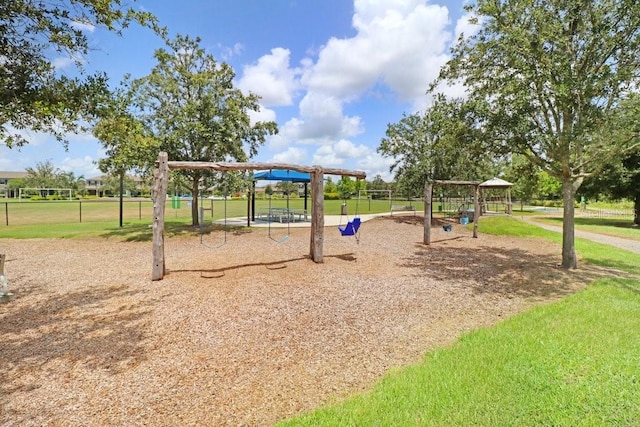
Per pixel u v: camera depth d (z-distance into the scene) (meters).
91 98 5.49
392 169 18.56
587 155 7.96
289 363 3.57
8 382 3.20
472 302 5.62
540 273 7.63
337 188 50.50
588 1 6.67
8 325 4.59
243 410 2.78
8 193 69.25
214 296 5.79
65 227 16.08
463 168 16.22
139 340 4.12
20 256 9.41
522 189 32.41
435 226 16.97
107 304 5.41
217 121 13.00
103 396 2.98
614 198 21.56
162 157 6.76
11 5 4.28
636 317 4.64
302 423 2.54
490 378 3.09
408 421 2.53
